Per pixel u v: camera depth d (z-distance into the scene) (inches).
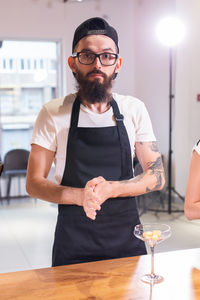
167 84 242.2
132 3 274.8
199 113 237.6
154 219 203.9
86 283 53.8
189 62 231.6
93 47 65.7
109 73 67.3
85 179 71.1
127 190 67.1
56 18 257.6
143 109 75.1
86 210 60.6
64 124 71.2
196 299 49.5
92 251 70.3
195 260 62.2
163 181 72.8
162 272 57.6
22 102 271.1
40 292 51.3
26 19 252.4
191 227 189.2
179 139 237.3
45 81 271.6
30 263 148.4
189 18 227.3
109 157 71.9
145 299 49.4
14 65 266.2
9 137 271.4
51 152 72.6
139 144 74.6
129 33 277.4
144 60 267.4
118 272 57.4
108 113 72.4
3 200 260.2
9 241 175.8
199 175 65.2
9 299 49.5
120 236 71.2
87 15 264.2
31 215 221.6
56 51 270.1
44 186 66.9
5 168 255.1
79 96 71.3
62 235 70.3
